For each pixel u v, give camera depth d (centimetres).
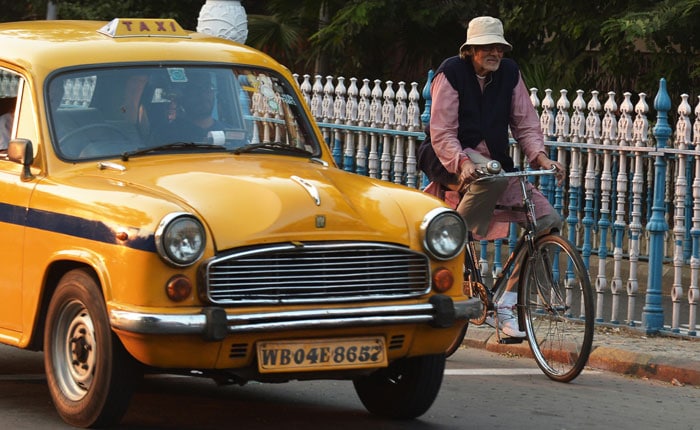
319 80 1684
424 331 913
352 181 968
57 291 918
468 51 1183
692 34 2044
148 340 839
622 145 1402
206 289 842
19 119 1010
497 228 1193
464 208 1164
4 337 986
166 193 891
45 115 992
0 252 988
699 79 2119
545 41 2395
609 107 1414
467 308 926
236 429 946
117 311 847
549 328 1177
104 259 869
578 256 1136
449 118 1170
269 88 1091
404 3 2403
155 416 979
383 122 1599
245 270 855
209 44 1097
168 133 1019
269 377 873
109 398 876
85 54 1030
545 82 2277
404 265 906
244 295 855
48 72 1011
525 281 1193
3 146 1022
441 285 923
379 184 976
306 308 866
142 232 847
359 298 884
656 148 1364
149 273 843
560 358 1170
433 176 1204
